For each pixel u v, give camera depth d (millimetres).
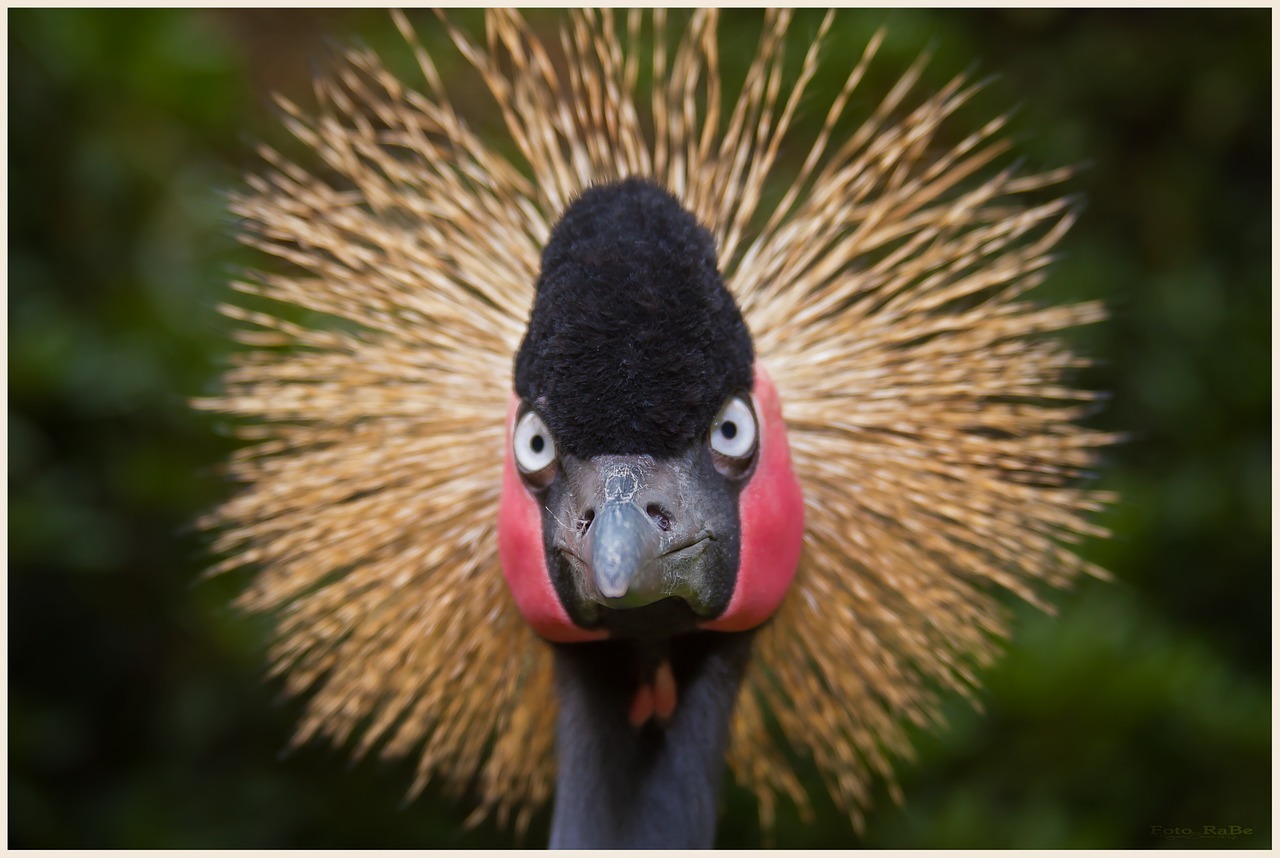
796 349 955
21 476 1290
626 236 881
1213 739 1291
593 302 877
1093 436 965
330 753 1354
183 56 1402
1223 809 1316
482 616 957
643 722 932
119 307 1339
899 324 957
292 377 981
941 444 948
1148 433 1491
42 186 1369
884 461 947
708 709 931
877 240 961
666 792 928
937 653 962
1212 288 1504
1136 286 1511
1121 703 1268
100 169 1366
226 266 1247
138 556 1359
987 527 948
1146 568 1421
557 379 881
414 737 971
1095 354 1436
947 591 955
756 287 958
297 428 974
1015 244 1122
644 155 966
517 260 962
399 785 1362
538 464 894
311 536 958
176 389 1312
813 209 967
